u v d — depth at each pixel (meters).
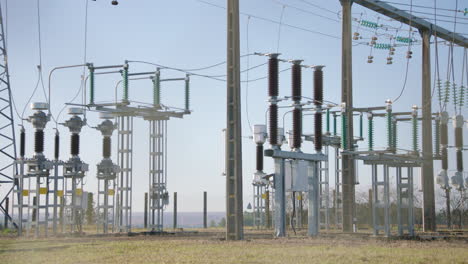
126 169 38.47
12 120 47.00
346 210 38.78
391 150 32.16
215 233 38.03
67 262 20.30
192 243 27.64
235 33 30.03
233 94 29.89
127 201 38.41
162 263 19.59
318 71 33.56
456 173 43.91
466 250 24.30
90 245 26.80
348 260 20.34
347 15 39.09
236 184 29.72
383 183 32.88
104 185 38.81
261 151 43.69
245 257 21.23
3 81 46.81
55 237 34.34
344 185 38.91
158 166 38.50
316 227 33.06
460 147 43.88
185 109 37.53
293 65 32.56
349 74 38.91
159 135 38.69
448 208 52.25
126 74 33.91
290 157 31.66
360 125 43.72
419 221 58.12
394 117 37.81
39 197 35.28
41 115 35.19
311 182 33.16
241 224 29.72
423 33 44.53
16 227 46.00
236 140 29.75
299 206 49.06
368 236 32.88
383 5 40.75
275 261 20.05
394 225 52.44
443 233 39.69
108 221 38.84
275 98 31.22
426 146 43.72
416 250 24.08
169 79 37.81
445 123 43.50
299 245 26.36
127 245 26.50
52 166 35.75
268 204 50.78
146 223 52.00
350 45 39.06
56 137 37.31
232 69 30.03
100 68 34.28
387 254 22.27
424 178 44.22
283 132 40.94
